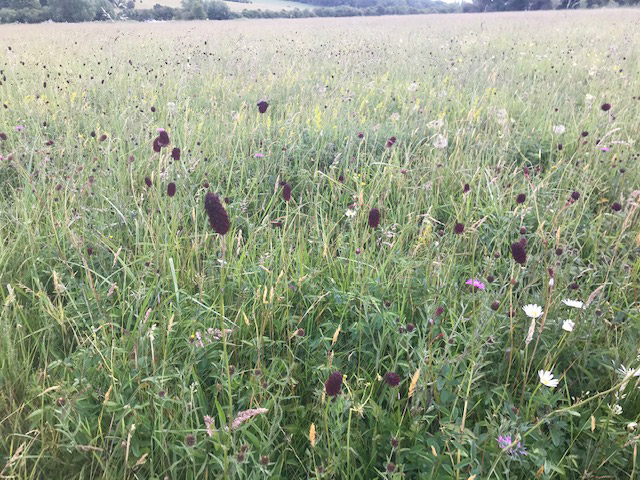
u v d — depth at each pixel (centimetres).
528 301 279
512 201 388
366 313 250
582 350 247
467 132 505
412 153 458
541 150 503
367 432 209
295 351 247
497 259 317
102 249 316
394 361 241
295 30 2061
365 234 332
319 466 179
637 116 553
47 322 252
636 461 196
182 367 234
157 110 593
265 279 288
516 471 193
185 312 267
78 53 1102
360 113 602
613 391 222
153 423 202
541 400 208
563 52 1062
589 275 299
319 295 274
